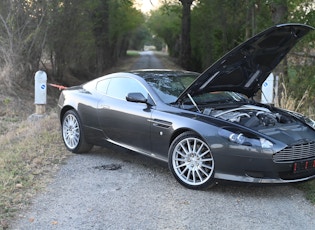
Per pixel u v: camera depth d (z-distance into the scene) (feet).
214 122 16.17
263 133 15.61
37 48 54.49
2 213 14.15
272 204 15.42
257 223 13.76
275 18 38.04
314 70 35.73
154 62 176.24
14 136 28.50
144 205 15.11
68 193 16.20
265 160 15.02
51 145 23.57
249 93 20.90
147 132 18.11
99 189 16.69
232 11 75.82
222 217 14.17
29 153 21.65
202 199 15.72
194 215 14.30
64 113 22.82
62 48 62.80
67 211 14.53
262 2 41.29
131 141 19.06
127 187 16.94
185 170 16.85
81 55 75.46
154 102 18.33
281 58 19.39
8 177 17.51
